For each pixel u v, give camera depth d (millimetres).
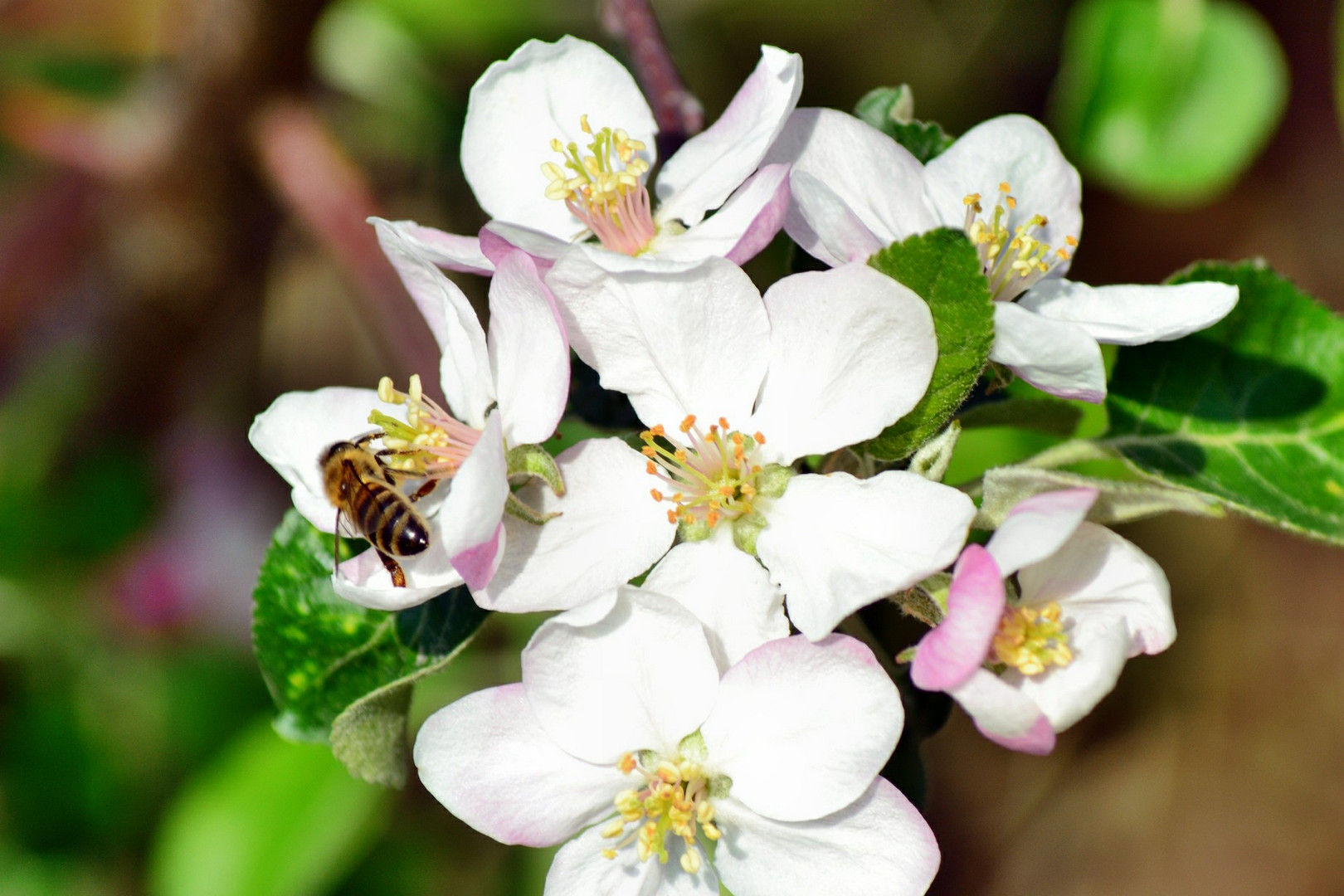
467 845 406
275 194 391
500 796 289
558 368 290
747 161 301
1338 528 312
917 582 284
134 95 394
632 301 293
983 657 274
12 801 398
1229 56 371
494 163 317
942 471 290
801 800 286
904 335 287
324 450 300
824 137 305
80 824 399
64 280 409
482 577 282
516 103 317
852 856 287
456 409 305
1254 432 319
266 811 367
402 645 302
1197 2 370
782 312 292
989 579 273
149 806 399
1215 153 373
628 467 297
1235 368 321
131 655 407
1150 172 376
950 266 283
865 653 283
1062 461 319
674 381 296
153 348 412
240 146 386
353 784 369
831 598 286
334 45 406
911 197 306
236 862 365
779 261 390
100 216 401
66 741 401
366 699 292
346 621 303
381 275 374
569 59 316
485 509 279
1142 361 322
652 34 343
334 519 301
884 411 290
